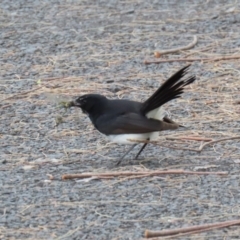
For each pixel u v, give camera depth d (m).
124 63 17.06
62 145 13.27
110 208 10.80
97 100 12.23
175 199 11.07
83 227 10.28
